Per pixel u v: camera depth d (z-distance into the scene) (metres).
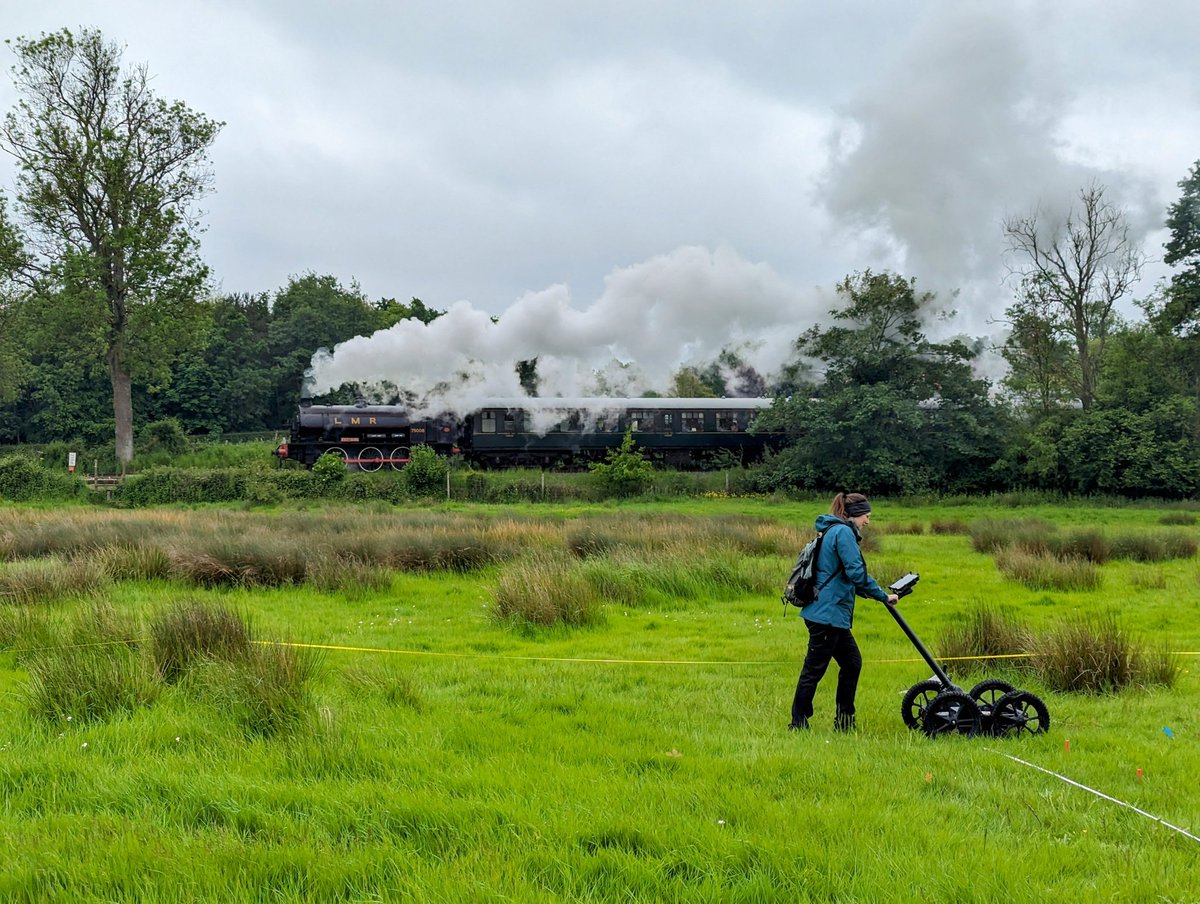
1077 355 48.44
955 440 41.41
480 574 15.32
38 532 17.38
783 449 45.59
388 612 11.93
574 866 4.04
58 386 60.56
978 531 22.39
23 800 4.78
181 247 42.78
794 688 8.10
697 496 40.47
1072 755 6.13
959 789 5.39
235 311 69.62
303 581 14.09
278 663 6.70
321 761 5.36
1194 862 4.29
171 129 43.25
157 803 4.75
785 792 5.16
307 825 4.45
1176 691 8.14
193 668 7.21
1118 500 39.69
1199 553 20.09
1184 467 39.19
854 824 4.62
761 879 3.93
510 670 8.54
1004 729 6.65
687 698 7.65
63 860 3.99
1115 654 8.30
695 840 4.34
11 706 6.59
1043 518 32.94
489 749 5.86
